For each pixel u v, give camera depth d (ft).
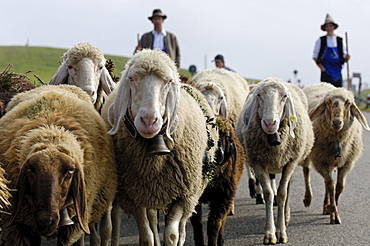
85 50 23.15
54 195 14.39
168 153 17.93
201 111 20.38
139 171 18.06
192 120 18.84
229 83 35.06
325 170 29.12
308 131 26.40
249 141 25.22
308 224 26.76
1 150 16.53
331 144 28.63
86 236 25.67
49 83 24.11
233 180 21.49
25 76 25.40
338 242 23.39
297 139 25.02
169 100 16.94
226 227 26.35
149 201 18.45
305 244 23.30
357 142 29.58
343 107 28.09
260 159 25.08
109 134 18.70
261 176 24.82
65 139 15.90
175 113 17.19
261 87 24.70
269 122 23.52
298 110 25.57
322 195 33.47
